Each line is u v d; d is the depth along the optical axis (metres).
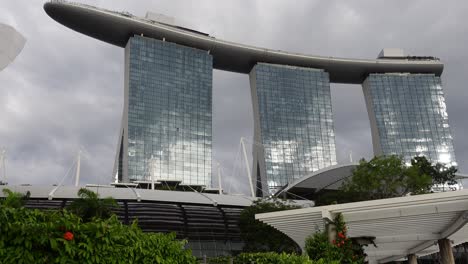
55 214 6.63
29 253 6.08
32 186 71.69
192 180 159.50
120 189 76.19
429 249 41.75
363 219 22.50
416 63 187.62
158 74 165.38
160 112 161.50
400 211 22.06
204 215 73.00
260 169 169.75
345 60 187.00
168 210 71.56
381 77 188.25
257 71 182.38
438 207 21.97
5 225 6.02
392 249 39.72
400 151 175.00
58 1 151.75
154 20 173.75
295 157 172.00
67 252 6.38
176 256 8.03
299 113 180.50
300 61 186.62
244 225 61.69
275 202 66.19
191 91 170.25
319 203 67.00
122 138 158.62
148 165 153.25
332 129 182.38
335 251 20.88
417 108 183.25
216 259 17.80
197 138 165.88
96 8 157.25
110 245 6.91
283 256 12.99
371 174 53.78
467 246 75.56
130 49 163.38
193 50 176.00
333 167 88.81
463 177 87.12
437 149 176.38
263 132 173.00
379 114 181.62
